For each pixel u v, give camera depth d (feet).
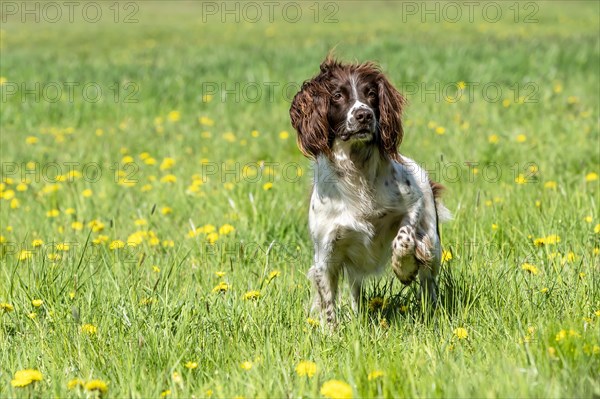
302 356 22.77
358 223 28.58
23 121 70.85
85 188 48.03
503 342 22.11
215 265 32.60
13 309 26.55
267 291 27.61
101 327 25.00
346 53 98.43
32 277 29.22
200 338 23.84
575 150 49.67
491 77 80.48
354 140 27.81
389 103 29.12
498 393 18.34
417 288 29.94
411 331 25.05
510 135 55.42
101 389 19.29
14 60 104.99
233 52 107.24
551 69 82.74
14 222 41.22
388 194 28.68
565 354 20.07
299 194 42.32
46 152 58.85
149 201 43.39
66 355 23.43
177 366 21.71
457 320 24.79
